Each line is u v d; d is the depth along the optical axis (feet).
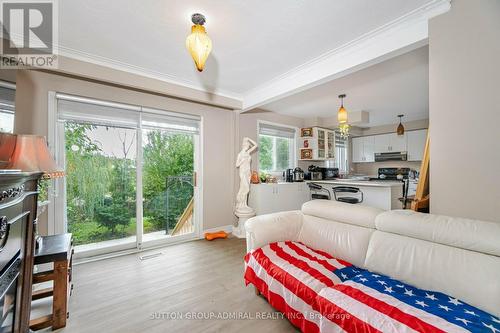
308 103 13.20
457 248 4.25
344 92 11.25
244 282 7.13
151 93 10.14
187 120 11.41
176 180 11.46
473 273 3.85
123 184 9.65
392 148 19.29
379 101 12.82
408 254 4.71
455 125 5.03
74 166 8.59
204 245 10.70
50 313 5.33
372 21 5.89
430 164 5.40
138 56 7.81
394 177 18.10
